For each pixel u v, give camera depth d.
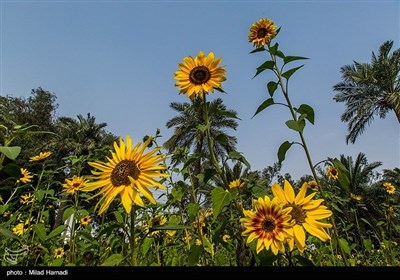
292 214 1.82
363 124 25.53
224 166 2.35
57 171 3.83
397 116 23.70
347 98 26.31
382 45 25.16
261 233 1.73
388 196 5.58
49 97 34.66
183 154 3.14
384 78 24.53
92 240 2.64
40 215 3.56
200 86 2.48
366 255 4.55
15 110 31.33
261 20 2.88
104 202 1.73
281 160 2.30
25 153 17.12
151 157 1.79
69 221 3.40
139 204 1.65
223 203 1.97
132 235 1.72
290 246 1.70
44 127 32.56
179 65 2.61
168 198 3.09
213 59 2.53
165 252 3.00
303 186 1.92
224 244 2.23
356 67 26.02
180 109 20.77
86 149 23.56
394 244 4.83
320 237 1.74
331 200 3.36
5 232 1.84
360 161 18.94
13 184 3.88
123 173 1.73
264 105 2.47
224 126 19.83
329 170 4.48
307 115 2.40
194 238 3.06
